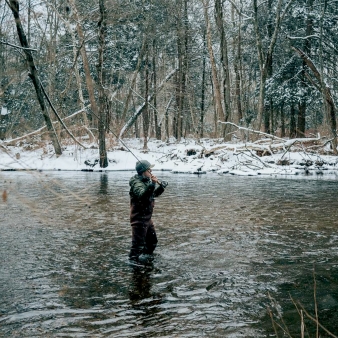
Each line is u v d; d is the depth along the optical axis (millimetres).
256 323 3906
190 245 6820
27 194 13109
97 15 25766
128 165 24000
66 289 4812
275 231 7859
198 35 39938
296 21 30359
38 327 3836
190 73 41125
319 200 11945
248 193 13609
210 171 22375
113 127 28906
